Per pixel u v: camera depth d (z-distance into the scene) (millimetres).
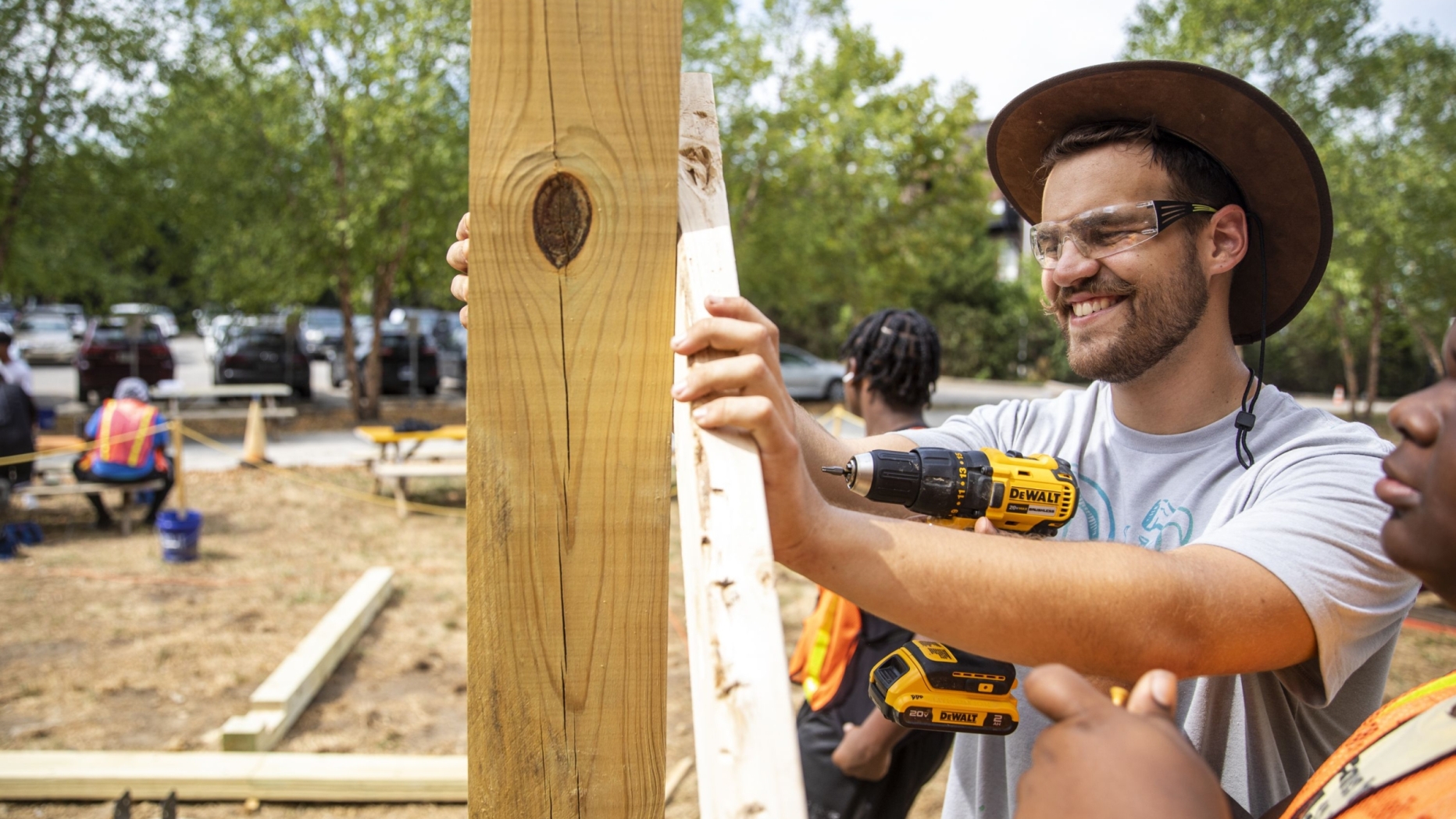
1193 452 1516
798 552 1030
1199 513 1477
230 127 14609
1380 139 16172
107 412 8648
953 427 1843
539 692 1057
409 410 17656
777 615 860
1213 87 1401
